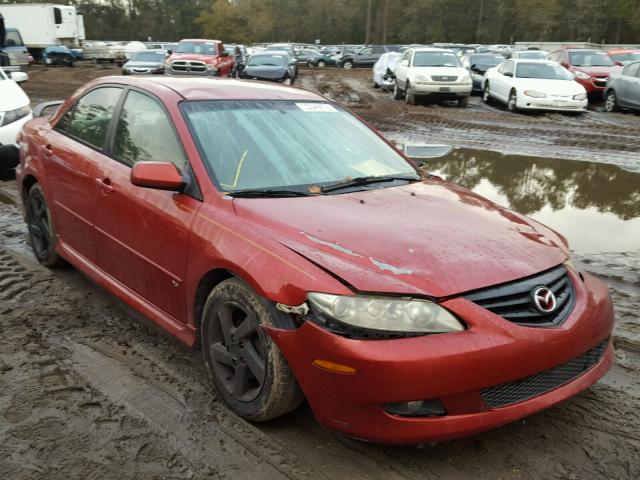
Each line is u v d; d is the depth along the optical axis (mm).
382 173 3803
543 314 2738
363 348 2461
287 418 3053
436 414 2533
